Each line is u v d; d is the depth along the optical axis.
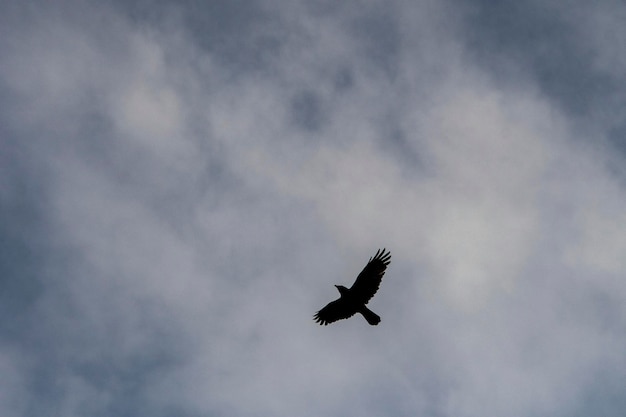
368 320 27.66
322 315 28.50
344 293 28.25
